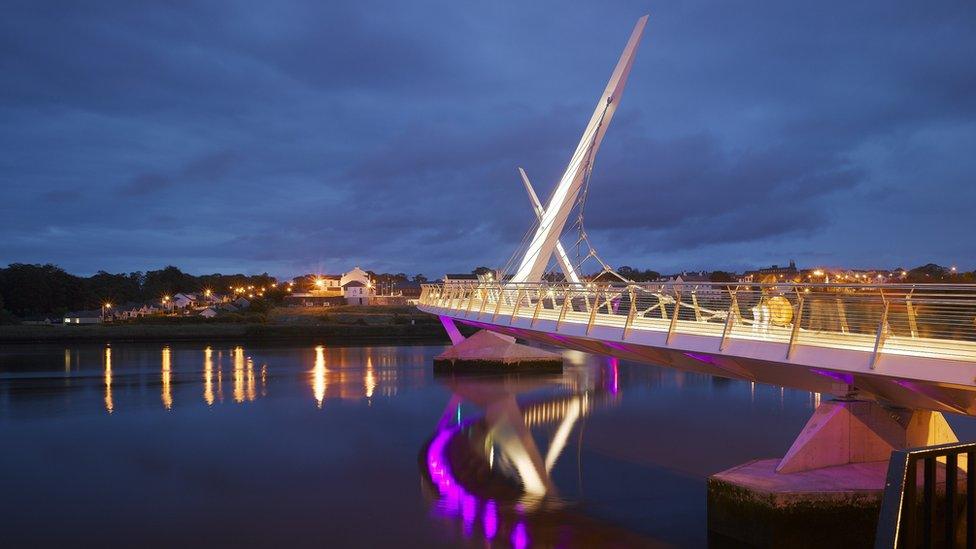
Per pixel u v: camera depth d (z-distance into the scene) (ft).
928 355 42.96
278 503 69.15
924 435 55.62
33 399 135.74
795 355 50.19
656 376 168.14
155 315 449.48
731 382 154.92
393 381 162.40
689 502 67.41
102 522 63.98
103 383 160.15
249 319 384.88
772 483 53.21
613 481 75.10
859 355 45.96
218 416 116.67
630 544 56.70
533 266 135.85
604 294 80.43
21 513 66.44
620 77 131.03
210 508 67.67
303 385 155.63
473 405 127.85
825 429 55.36
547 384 155.22
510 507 66.95
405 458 87.10
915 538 34.12
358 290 538.88
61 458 87.76
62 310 480.64
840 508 51.55
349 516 64.95
